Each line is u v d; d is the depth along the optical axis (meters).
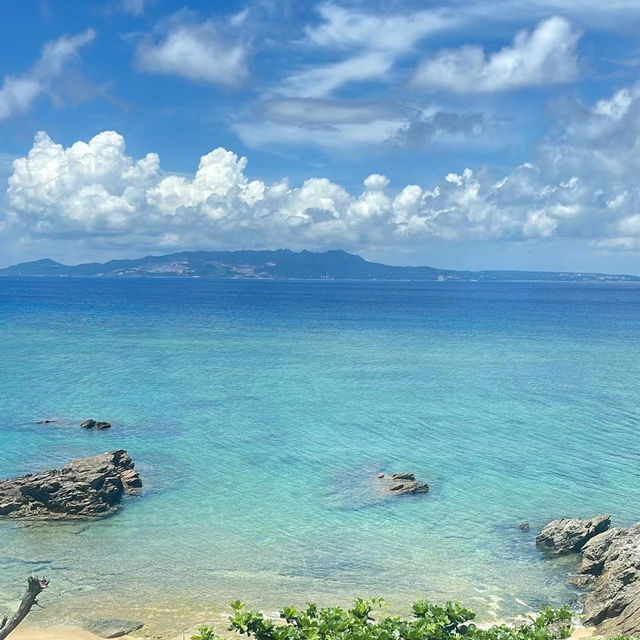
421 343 132.75
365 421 66.44
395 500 45.09
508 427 64.69
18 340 129.50
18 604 31.20
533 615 31.39
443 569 35.69
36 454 54.38
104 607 31.12
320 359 108.50
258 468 51.34
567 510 43.84
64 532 39.41
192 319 186.38
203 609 31.06
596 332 158.50
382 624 19.88
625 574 32.25
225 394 79.00
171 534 39.28
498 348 125.56
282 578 34.25
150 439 59.06
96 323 169.50
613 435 62.00
